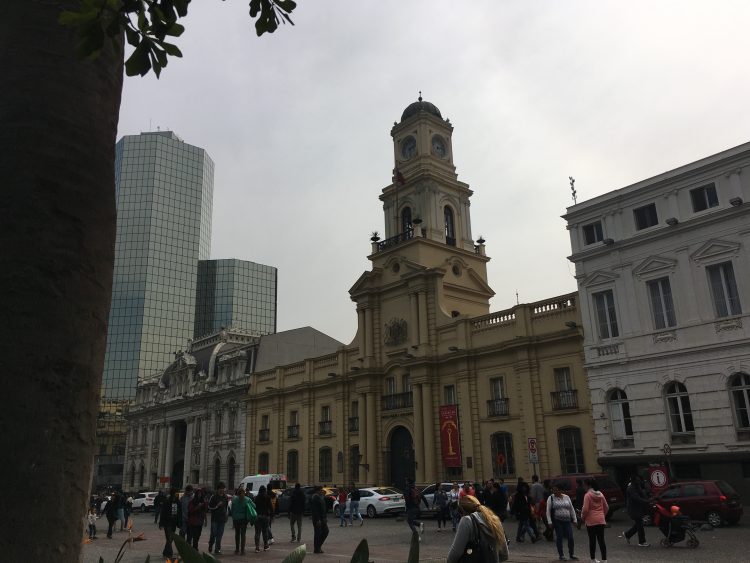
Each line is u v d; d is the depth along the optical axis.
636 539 18.67
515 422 33.06
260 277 163.12
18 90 3.04
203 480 58.06
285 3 4.41
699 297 26.28
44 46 3.17
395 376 40.75
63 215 2.93
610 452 28.03
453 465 35.31
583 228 31.05
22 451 2.54
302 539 23.12
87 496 2.81
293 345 58.41
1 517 2.45
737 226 25.56
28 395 2.61
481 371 35.59
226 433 56.25
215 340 65.94
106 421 104.94
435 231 43.12
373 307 43.44
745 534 18.34
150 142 147.38
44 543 2.54
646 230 28.36
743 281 25.03
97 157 3.21
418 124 45.88
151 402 72.00
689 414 26.02
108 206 3.23
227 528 29.52
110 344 134.12
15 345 2.63
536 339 32.69
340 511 28.52
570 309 31.78
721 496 19.98
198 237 148.50
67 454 2.70
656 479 21.38
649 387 27.17
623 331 28.53
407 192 45.41
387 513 31.98
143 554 19.44
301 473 46.53
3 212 2.80
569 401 30.83
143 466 70.75
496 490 21.56
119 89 3.56
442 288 39.97
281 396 50.44
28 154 2.92
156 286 139.50
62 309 2.81
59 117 3.07
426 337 38.84
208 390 59.91
